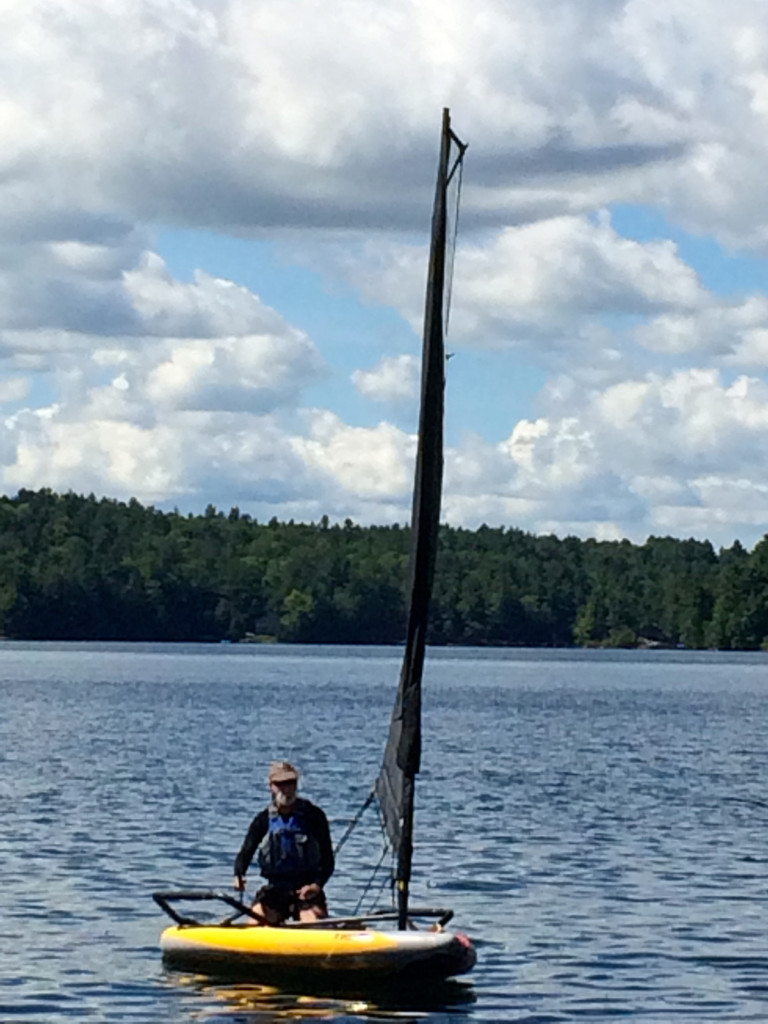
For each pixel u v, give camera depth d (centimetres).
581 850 3181
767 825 3597
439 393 2100
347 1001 1977
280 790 2136
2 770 4762
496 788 4400
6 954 2203
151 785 4341
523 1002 1986
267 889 2156
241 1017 1908
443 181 2111
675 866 2989
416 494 2088
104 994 2003
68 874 2825
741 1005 1981
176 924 2392
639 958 2214
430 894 2681
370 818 3712
